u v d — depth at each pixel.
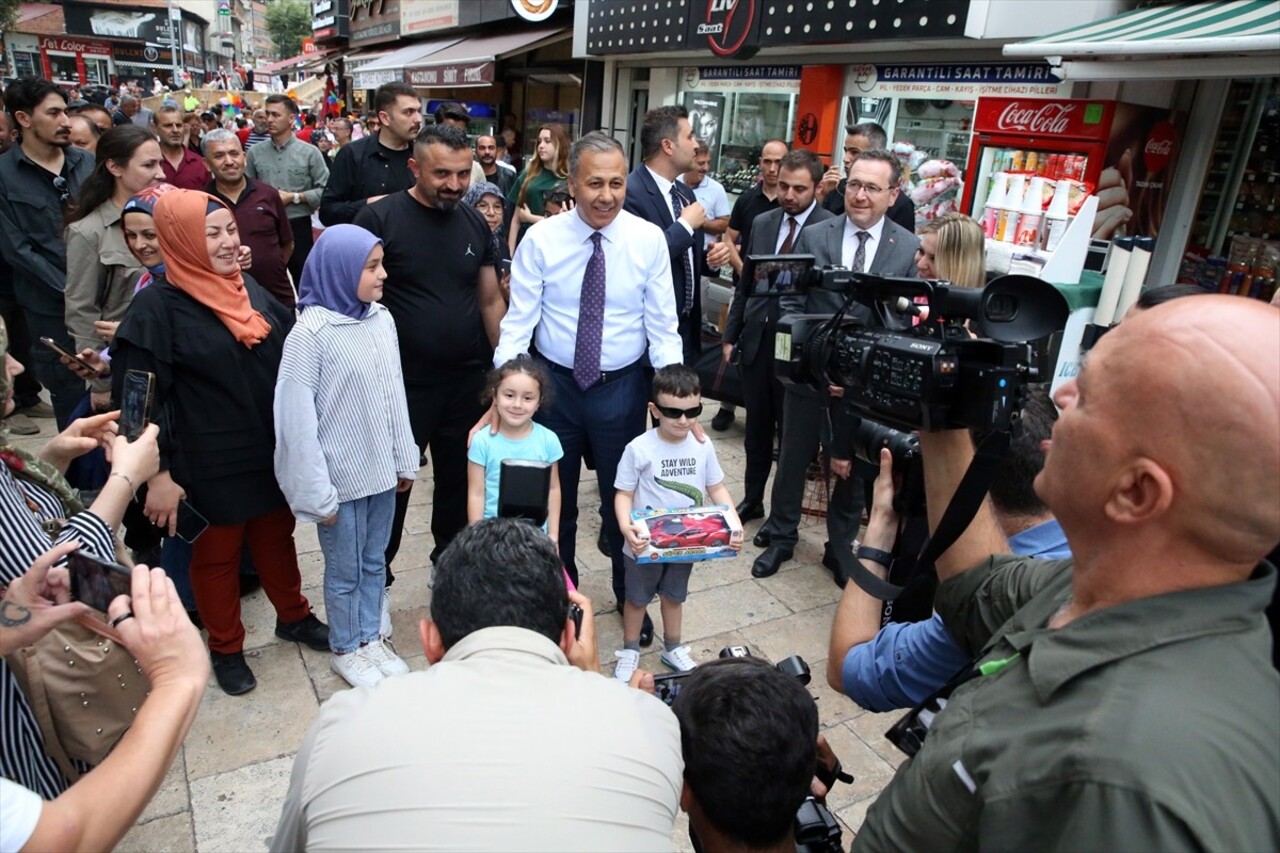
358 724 1.08
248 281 2.77
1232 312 0.77
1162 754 0.71
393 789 1.02
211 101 28.48
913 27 5.23
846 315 1.58
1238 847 0.69
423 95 13.87
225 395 2.53
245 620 3.27
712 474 3.02
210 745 2.59
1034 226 3.92
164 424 2.43
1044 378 1.30
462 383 3.38
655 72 8.37
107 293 3.49
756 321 3.90
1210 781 0.70
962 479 1.22
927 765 0.93
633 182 3.79
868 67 6.16
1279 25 3.42
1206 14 3.95
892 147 6.04
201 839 2.25
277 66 33.69
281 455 2.54
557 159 5.86
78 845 0.93
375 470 2.72
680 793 1.20
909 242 3.53
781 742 1.25
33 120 4.07
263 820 2.32
